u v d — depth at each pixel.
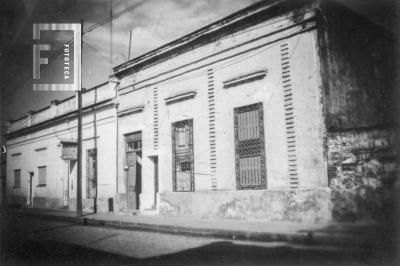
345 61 11.72
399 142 9.27
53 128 25.02
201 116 14.20
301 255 7.50
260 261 7.20
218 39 13.70
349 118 11.47
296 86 11.28
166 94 15.91
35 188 26.73
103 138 19.69
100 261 7.92
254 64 12.48
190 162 14.52
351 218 9.79
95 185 20.08
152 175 16.72
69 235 12.10
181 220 13.15
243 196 12.32
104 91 19.78
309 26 11.02
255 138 12.34
